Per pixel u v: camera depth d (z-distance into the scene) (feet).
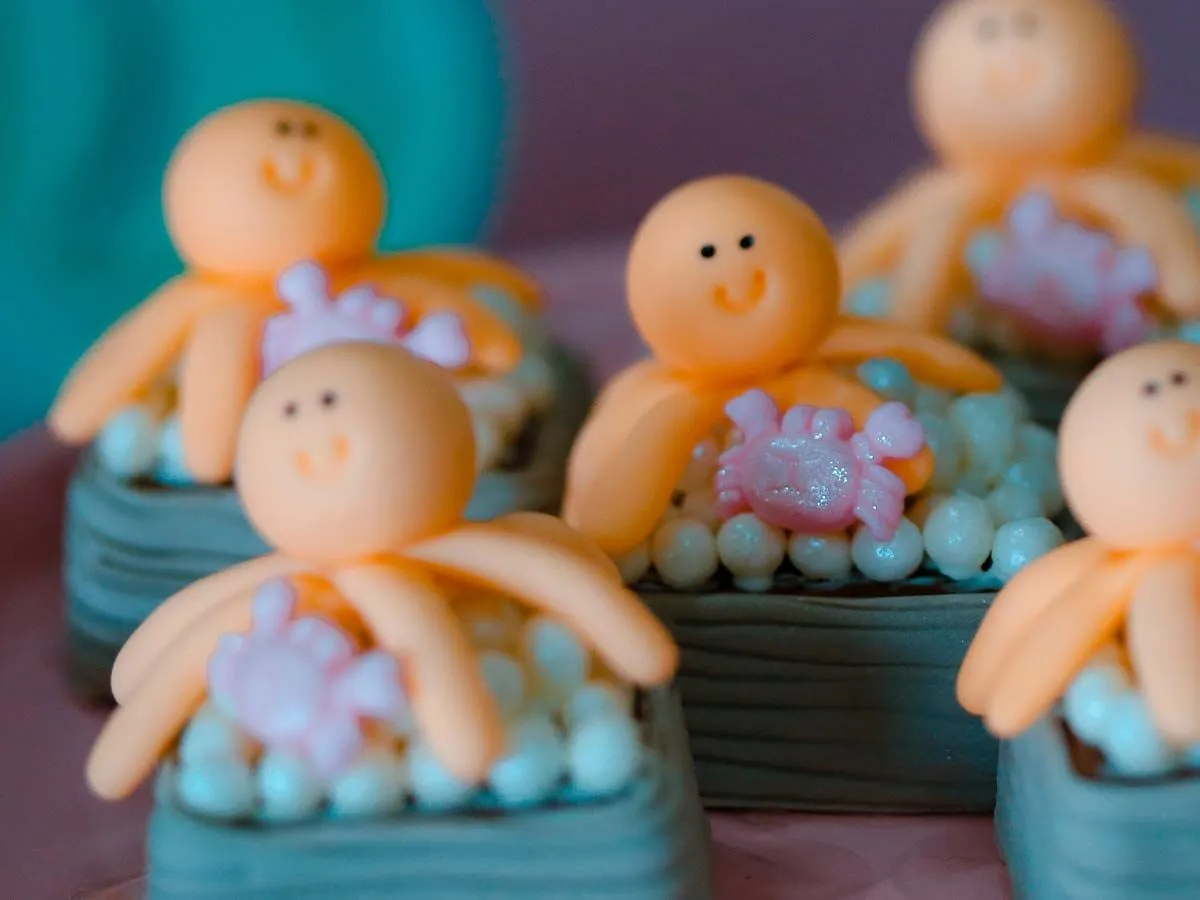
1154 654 0.61
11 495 0.83
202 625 0.64
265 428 0.63
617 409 0.72
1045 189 0.81
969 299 0.82
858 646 0.70
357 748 0.62
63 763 0.73
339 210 0.76
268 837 0.62
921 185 0.83
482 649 0.64
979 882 0.68
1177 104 1.03
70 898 0.68
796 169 1.03
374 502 0.62
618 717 0.63
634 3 1.02
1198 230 0.81
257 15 0.98
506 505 0.75
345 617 0.63
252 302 0.75
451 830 0.62
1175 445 0.62
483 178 1.01
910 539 0.69
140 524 0.75
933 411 0.72
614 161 1.04
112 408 0.75
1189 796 0.62
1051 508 0.72
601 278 0.99
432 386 0.63
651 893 0.62
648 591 0.70
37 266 0.95
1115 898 0.62
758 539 0.69
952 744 0.70
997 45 0.79
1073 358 0.81
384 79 1.00
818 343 0.72
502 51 1.01
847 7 1.01
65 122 0.95
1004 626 0.65
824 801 0.71
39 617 0.80
